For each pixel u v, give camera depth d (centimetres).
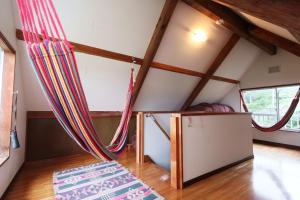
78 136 165
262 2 107
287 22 100
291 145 438
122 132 286
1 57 219
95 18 267
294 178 251
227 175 262
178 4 302
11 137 220
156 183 233
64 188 215
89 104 380
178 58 399
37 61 135
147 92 444
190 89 509
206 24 356
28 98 310
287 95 465
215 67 454
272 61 486
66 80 147
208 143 260
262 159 341
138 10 285
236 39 405
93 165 300
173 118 229
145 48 346
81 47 284
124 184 227
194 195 204
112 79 362
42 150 337
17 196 200
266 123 509
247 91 561
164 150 340
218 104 598
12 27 218
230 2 122
